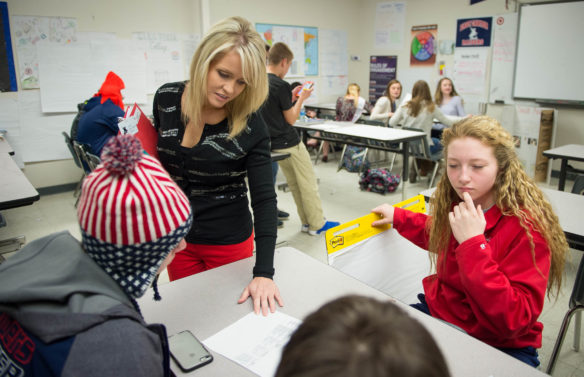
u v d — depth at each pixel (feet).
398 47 22.82
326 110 22.02
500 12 18.26
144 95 16.93
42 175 15.33
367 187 15.55
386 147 12.72
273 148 10.37
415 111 15.60
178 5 17.22
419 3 21.40
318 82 23.21
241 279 4.07
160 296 3.68
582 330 7.23
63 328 1.86
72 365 1.82
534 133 16.99
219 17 18.74
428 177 17.60
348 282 3.99
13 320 2.04
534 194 3.68
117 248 2.08
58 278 2.00
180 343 3.09
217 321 3.42
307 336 1.27
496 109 19.16
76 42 15.08
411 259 5.19
